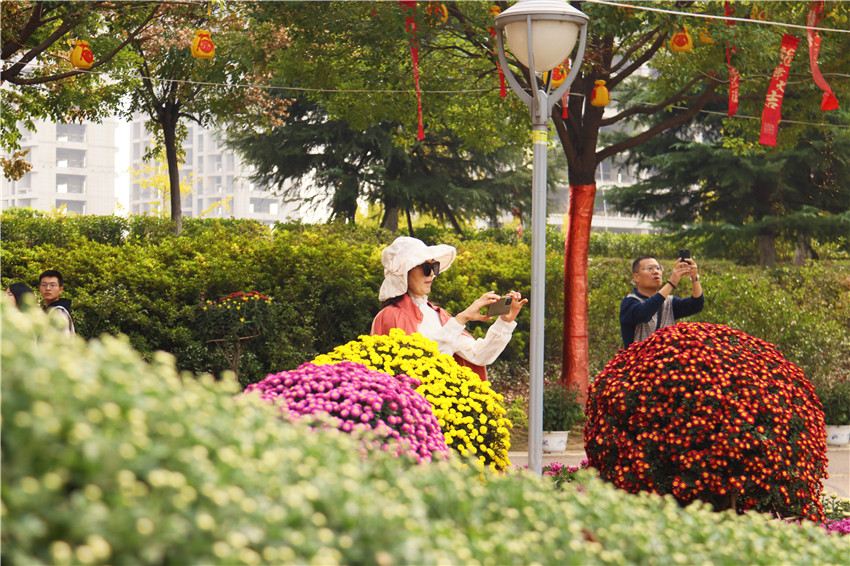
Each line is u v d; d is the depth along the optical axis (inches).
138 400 62.8
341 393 136.9
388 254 203.9
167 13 430.3
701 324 173.2
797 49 376.2
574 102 390.9
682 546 97.7
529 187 872.3
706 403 157.9
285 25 364.5
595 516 100.4
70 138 1957.4
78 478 55.4
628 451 162.1
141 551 53.3
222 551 56.2
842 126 548.4
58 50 447.2
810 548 108.5
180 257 437.7
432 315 207.5
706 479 155.2
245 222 640.4
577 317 388.8
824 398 360.2
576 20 183.5
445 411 160.7
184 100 576.7
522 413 370.9
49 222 587.8
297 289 420.5
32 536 51.8
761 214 735.1
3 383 57.9
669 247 868.6
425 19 329.1
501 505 96.0
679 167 722.8
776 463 153.9
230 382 87.0
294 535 63.0
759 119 437.4
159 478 56.6
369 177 802.2
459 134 472.4
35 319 68.6
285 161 822.5
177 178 599.2
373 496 76.9
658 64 432.5
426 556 67.5
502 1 348.8
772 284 583.8
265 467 69.6
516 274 501.7
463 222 886.4
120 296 387.9
